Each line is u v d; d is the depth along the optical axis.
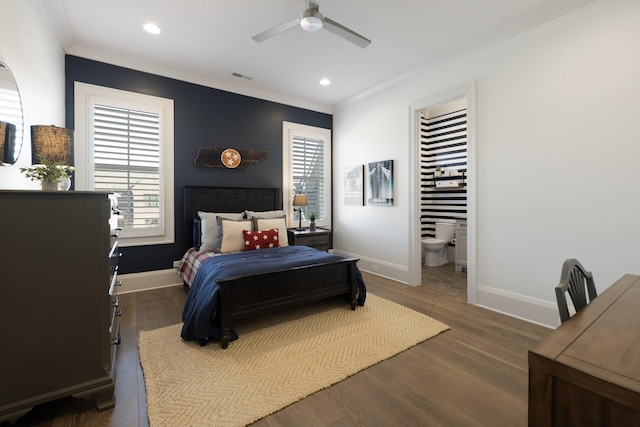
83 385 1.50
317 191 5.13
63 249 1.44
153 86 3.58
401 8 2.55
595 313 1.03
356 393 1.70
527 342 2.29
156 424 1.44
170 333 2.43
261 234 3.55
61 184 1.85
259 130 4.45
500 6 2.52
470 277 3.16
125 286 3.44
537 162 2.64
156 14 2.60
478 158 3.08
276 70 3.75
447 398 1.65
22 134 1.88
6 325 1.33
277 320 2.68
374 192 4.40
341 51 3.28
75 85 3.12
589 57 2.32
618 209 2.21
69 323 1.46
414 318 2.73
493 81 2.94
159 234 3.64
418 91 3.72
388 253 4.23
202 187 3.89
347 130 4.92
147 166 3.56
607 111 2.24
